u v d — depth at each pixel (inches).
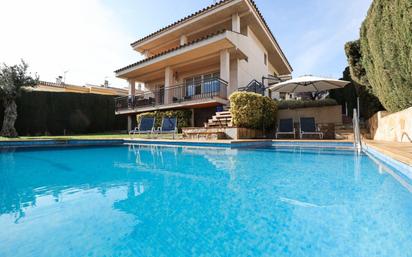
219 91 437.4
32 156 229.1
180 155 228.2
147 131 383.9
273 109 391.9
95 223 68.3
